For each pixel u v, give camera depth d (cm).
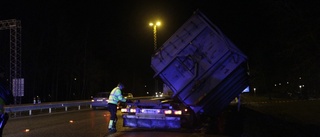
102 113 2383
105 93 2833
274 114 2159
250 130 1368
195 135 1212
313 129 1401
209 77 1187
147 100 1263
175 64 1212
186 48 1209
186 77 1203
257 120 1762
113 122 1273
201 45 1199
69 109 3027
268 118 1873
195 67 1190
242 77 1248
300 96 4194
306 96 4138
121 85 1301
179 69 1211
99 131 1320
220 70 1180
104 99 2761
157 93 3431
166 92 1583
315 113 2230
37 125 1559
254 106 3039
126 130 1342
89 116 2089
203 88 1193
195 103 1205
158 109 1231
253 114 2127
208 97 1215
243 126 1496
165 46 1229
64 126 1505
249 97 5312
